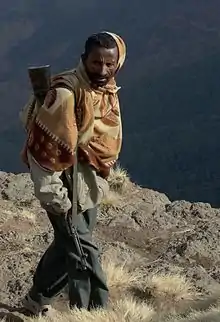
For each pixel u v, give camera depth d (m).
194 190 116.50
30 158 6.43
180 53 172.75
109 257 8.72
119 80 165.25
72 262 6.69
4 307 7.44
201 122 141.62
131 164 128.50
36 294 7.05
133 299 7.82
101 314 6.72
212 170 121.38
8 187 10.72
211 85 155.25
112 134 6.59
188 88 156.38
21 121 6.75
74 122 6.32
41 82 6.42
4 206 10.19
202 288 8.17
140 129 142.62
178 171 124.19
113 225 9.88
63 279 6.98
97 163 6.56
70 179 6.51
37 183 6.38
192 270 8.52
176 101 153.00
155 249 9.36
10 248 8.91
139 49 179.50
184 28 179.50
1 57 189.50
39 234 9.43
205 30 178.25
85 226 6.73
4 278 8.11
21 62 187.50
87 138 6.45
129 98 156.50
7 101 161.62
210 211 10.64
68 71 6.46
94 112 6.43
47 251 6.91
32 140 6.39
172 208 10.64
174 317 6.89
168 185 120.50
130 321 6.82
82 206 6.59
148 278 8.11
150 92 156.50
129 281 8.04
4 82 172.50
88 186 6.59
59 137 6.28
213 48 169.25
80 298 6.79
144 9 197.00
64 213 6.51
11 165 131.88
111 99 6.54
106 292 6.91
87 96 6.34
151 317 7.02
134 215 10.20
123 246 9.09
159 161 127.81
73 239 6.63
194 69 161.38
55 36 198.75
